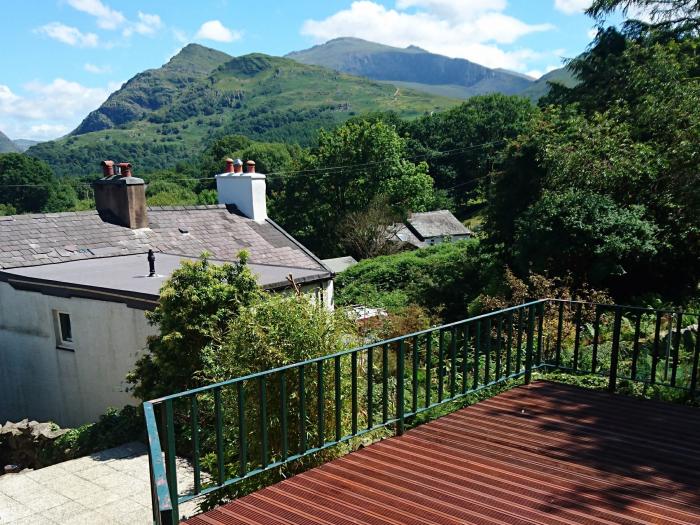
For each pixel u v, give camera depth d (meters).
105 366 9.44
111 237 13.00
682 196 12.45
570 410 4.80
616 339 5.31
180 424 7.51
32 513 5.83
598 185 13.84
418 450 4.00
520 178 17.16
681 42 19.00
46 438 8.16
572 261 12.21
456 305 19.64
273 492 3.38
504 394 5.26
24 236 11.86
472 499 3.24
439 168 59.00
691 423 4.50
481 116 61.12
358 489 3.40
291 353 4.89
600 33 22.73
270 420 4.81
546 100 28.86
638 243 11.41
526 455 3.88
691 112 13.91
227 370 5.10
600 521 2.96
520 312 5.48
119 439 7.89
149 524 5.56
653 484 3.41
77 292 9.39
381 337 10.24
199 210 15.43
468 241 30.44
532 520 2.98
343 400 5.14
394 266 27.06
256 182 16.05
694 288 11.84
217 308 7.52
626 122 16.12
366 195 42.56
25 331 10.61
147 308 8.52
